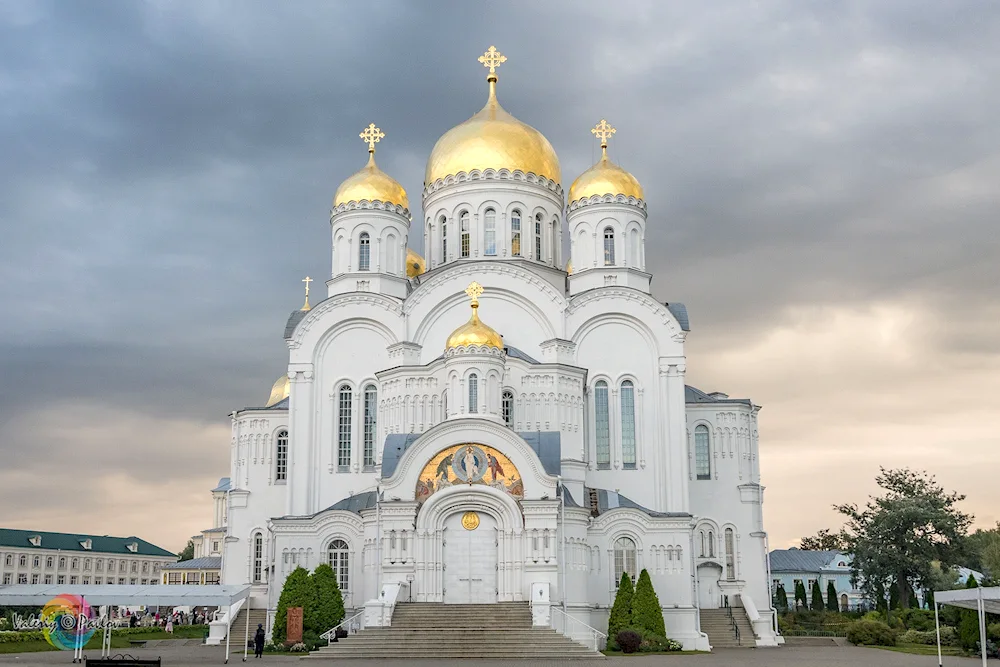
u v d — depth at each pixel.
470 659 46.84
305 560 62.47
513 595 53.09
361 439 67.31
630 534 60.00
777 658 49.69
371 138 75.12
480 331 59.16
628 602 55.84
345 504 63.75
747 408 71.25
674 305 70.56
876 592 87.69
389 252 71.38
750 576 68.50
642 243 71.19
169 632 71.31
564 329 66.75
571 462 61.66
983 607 38.88
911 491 89.19
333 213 72.19
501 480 54.59
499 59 78.81
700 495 69.69
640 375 66.69
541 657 47.41
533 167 73.69
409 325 67.50
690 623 58.81
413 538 54.22
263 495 71.00
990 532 102.94
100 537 153.88
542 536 53.50
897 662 46.91
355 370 68.38
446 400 61.97
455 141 74.62
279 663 45.00
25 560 139.75
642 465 65.50
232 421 73.31
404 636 48.84
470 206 72.62
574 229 71.19
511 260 71.00
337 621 55.00
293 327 71.12
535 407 62.50
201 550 120.88
